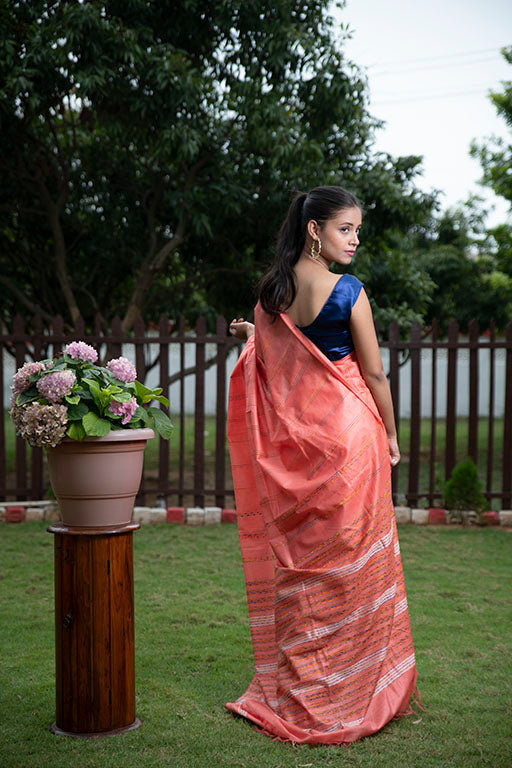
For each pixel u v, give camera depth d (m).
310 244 2.81
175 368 19.02
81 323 6.95
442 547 5.93
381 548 2.78
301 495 2.74
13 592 4.59
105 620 2.65
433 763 2.46
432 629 3.93
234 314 9.44
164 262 8.91
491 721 2.81
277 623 2.80
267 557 3.03
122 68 7.02
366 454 2.76
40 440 2.47
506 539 6.23
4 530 6.42
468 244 14.24
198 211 7.84
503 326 13.72
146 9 7.14
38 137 8.43
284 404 2.82
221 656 3.53
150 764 2.44
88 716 2.66
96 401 2.59
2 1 6.74
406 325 8.05
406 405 19.64
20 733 2.68
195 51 7.78
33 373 2.63
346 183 7.80
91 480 2.57
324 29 7.57
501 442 13.94
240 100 7.49
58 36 6.59
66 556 2.64
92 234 8.98
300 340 2.78
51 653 3.55
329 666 2.71
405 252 9.55
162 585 4.77
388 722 2.79
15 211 8.47
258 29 7.32
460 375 19.64
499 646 3.67
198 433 7.07
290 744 2.61
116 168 8.55
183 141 6.91
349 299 2.74
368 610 2.74
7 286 8.46
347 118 7.73
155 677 3.27
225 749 2.56
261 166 8.07
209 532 6.47
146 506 7.70
